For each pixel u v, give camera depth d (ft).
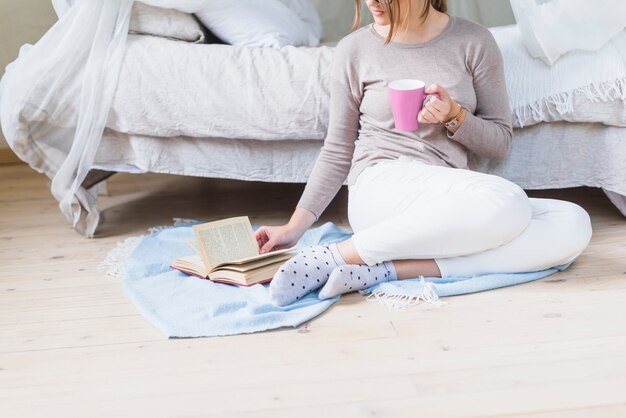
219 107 6.24
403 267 5.08
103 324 4.83
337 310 4.85
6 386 4.06
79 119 6.27
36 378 4.13
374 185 5.35
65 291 5.44
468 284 4.97
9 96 6.28
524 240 5.05
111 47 6.29
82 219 6.67
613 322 4.44
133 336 4.63
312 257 5.03
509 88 6.10
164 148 6.55
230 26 6.82
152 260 5.92
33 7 9.62
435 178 5.07
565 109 6.03
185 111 6.26
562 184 6.37
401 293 4.92
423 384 3.85
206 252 5.33
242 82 6.22
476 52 5.53
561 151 6.29
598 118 6.05
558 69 6.06
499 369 3.96
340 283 4.89
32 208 7.84
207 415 3.66
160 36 6.55
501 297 4.90
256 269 5.27
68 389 3.99
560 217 5.15
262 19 6.86
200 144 6.55
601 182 6.30
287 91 6.20
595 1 5.79
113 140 6.56
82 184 6.77
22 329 4.80
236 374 4.07
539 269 5.21
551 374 3.88
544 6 5.98
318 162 5.79
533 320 4.53
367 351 4.25
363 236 5.03
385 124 5.60
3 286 5.60
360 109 5.78
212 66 6.26
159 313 4.86
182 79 6.24
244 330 4.57
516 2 5.98
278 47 6.72
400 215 5.01
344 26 9.72
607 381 3.79
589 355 4.06
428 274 5.10
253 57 6.33
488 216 4.81
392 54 5.60
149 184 8.70
